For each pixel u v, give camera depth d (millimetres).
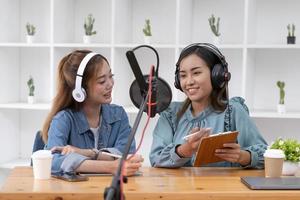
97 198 1437
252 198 1457
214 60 1977
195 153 1869
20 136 3787
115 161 1729
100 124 2094
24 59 3730
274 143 1842
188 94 1995
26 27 3594
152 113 1504
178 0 3146
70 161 1697
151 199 1447
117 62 3318
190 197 1452
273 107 3416
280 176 1713
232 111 2057
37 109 3488
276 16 3348
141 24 3545
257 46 3082
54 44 3320
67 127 1997
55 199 1439
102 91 1988
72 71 1973
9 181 1601
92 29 3541
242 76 3223
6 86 3578
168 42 3504
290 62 3365
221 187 1528
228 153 1825
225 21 3408
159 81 1710
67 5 3504
